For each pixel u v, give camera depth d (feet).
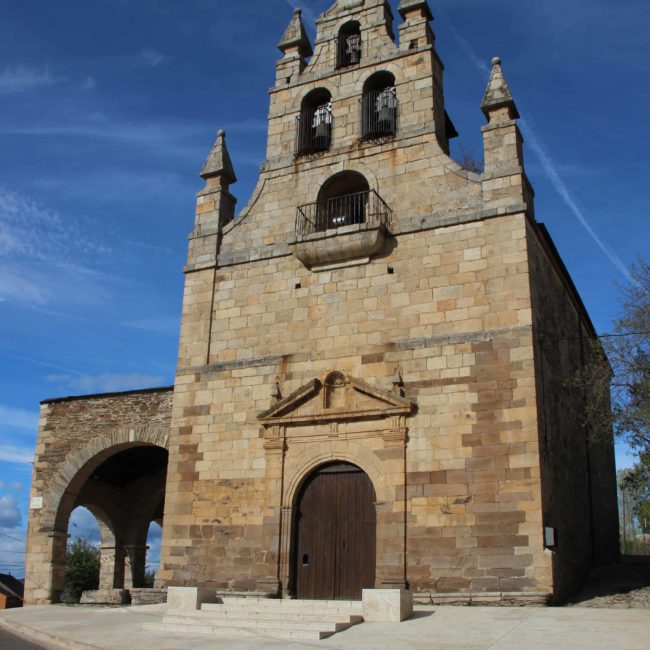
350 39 94.99
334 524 73.87
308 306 81.35
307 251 81.20
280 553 73.97
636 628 49.83
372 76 87.97
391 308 77.05
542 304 76.84
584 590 73.31
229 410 81.56
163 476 121.90
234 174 94.02
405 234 78.89
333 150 86.79
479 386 70.64
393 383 73.82
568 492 77.97
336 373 77.15
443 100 86.69
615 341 79.92
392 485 71.00
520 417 68.23
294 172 88.22
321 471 75.92
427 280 76.28
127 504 121.90
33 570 97.14
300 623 56.75
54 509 98.89
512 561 64.95
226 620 59.93
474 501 67.72
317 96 92.32
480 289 73.61
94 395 101.76
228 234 89.40
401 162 82.23
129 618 68.08
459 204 77.56
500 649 45.42
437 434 70.85
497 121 78.84
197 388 84.02
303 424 76.79
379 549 69.77
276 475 76.43
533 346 69.92
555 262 85.35
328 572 72.64
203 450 81.41
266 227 87.51
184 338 86.74
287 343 81.20
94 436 100.17
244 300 85.15
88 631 60.59
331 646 49.08
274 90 93.40
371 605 58.34
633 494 81.92
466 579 65.98
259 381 81.10
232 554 76.43
